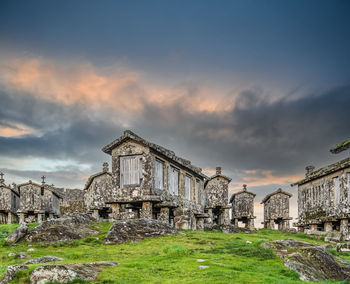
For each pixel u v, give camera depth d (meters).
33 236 19.67
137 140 24.44
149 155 24.34
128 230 19.66
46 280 10.55
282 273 12.46
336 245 21.02
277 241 16.97
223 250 16.11
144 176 24.27
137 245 18.08
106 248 17.48
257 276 11.53
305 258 13.75
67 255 15.50
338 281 12.74
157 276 11.65
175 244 17.92
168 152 26.19
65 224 21.23
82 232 20.53
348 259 16.92
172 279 11.24
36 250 17.41
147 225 20.38
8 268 11.39
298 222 34.69
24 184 40.81
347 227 26.05
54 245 18.44
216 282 10.62
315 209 31.30
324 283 12.07
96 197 34.91
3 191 41.88
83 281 10.63
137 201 24.16
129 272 12.00
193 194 31.81
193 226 29.08
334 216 27.58
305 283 11.05
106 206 34.56
